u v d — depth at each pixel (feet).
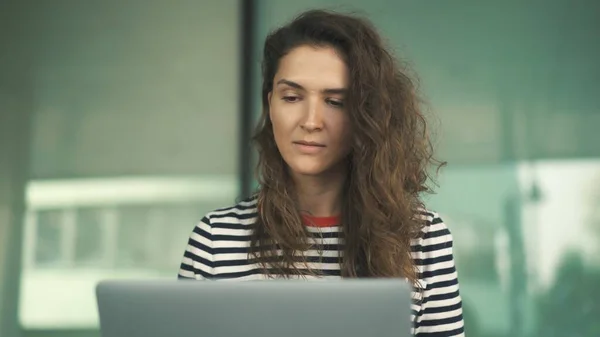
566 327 8.84
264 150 4.56
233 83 9.74
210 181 9.52
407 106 4.64
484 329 8.91
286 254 4.24
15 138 9.71
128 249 9.44
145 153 9.62
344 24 4.32
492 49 9.45
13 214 9.56
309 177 4.35
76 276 9.43
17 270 9.46
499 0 9.54
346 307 2.71
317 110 4.11
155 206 9.50
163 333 2.82
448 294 4.36
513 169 9.18
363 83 4.21
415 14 9.59
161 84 9.77
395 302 2.69
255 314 2.74
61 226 9.52
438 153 9.25
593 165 9.11
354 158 4.35
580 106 9.27
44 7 9.95
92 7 9.97
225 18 9.87
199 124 9.66
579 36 9.39
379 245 4.22
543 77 9.35
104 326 2.89
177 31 9.87
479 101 9.35
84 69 9.83
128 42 9.87
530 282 8.94
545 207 9.07
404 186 4.56
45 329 9.36
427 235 4.43
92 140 9.68
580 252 8.93
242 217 4.43
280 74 4.20
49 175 9.62
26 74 9.83
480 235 9.07
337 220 4.41
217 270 4.27
